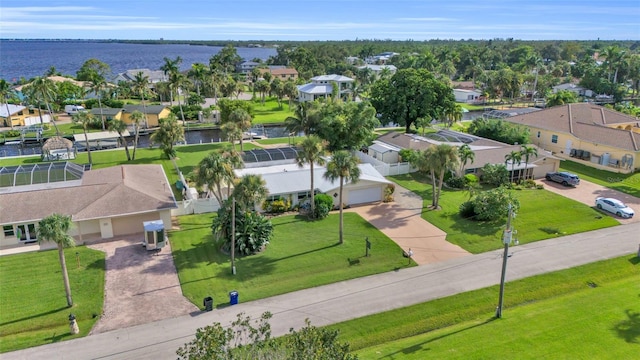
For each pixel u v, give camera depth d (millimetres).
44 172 48438
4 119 92688
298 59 198500
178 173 58500
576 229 41125
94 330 26406
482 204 42750
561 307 28594
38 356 24109
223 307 28828
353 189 47500
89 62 162375
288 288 31141
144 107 94938
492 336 25562
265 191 36031
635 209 46062
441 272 33438
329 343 16859
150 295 30094
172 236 39500
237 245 35625
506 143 67062
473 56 191750
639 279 32438
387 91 75812
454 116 81312
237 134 61844
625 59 133000
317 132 63438
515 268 33969
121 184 41781
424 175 57969
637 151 57250
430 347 24672
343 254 36250
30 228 38031
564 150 67500
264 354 16438
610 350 23984
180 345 25047
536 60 149875
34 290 30391
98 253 36062
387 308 28750
